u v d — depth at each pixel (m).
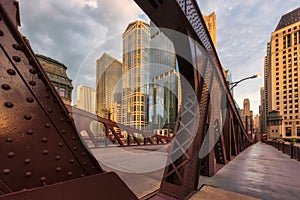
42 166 1.11
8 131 1.00
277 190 4.50
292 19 98.62
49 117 1.23
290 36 92.44
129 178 5.56
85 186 1.16
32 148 1.09
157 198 3.68
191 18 3.57
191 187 4.17
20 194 0.87
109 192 1.30
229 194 4.12
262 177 5.84
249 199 3.86
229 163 8.66
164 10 2.97
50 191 0.98
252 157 11.63
